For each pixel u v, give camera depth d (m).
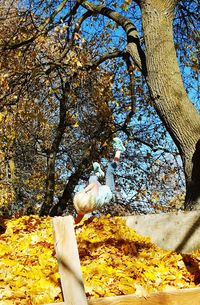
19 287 4.15
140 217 6.04
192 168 6.75
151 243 5.76
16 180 14.87
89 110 12.70
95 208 3.86
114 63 12.38
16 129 11.77
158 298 3.53
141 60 7.95
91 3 9.56
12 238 5.81
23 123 11.62
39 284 4.16
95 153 12.21
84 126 12.95
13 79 10.45
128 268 4.70
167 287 4.42
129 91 12.00
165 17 7.49
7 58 10.38
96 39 12.02
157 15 7.48
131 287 4.22
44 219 6.80
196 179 6.70
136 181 14.28
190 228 5.49
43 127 13.80
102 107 11.66
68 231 3.57
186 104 7.07
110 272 4.59
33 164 16.34
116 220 6.26
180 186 13.81
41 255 4.99
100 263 4.80
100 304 3.38
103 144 11.25
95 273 4.48
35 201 15.86
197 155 6.68
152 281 4.54
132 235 5.87
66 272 3.43
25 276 4.42
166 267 4.96
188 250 5.45
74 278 3.41
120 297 3.45
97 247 5.33
